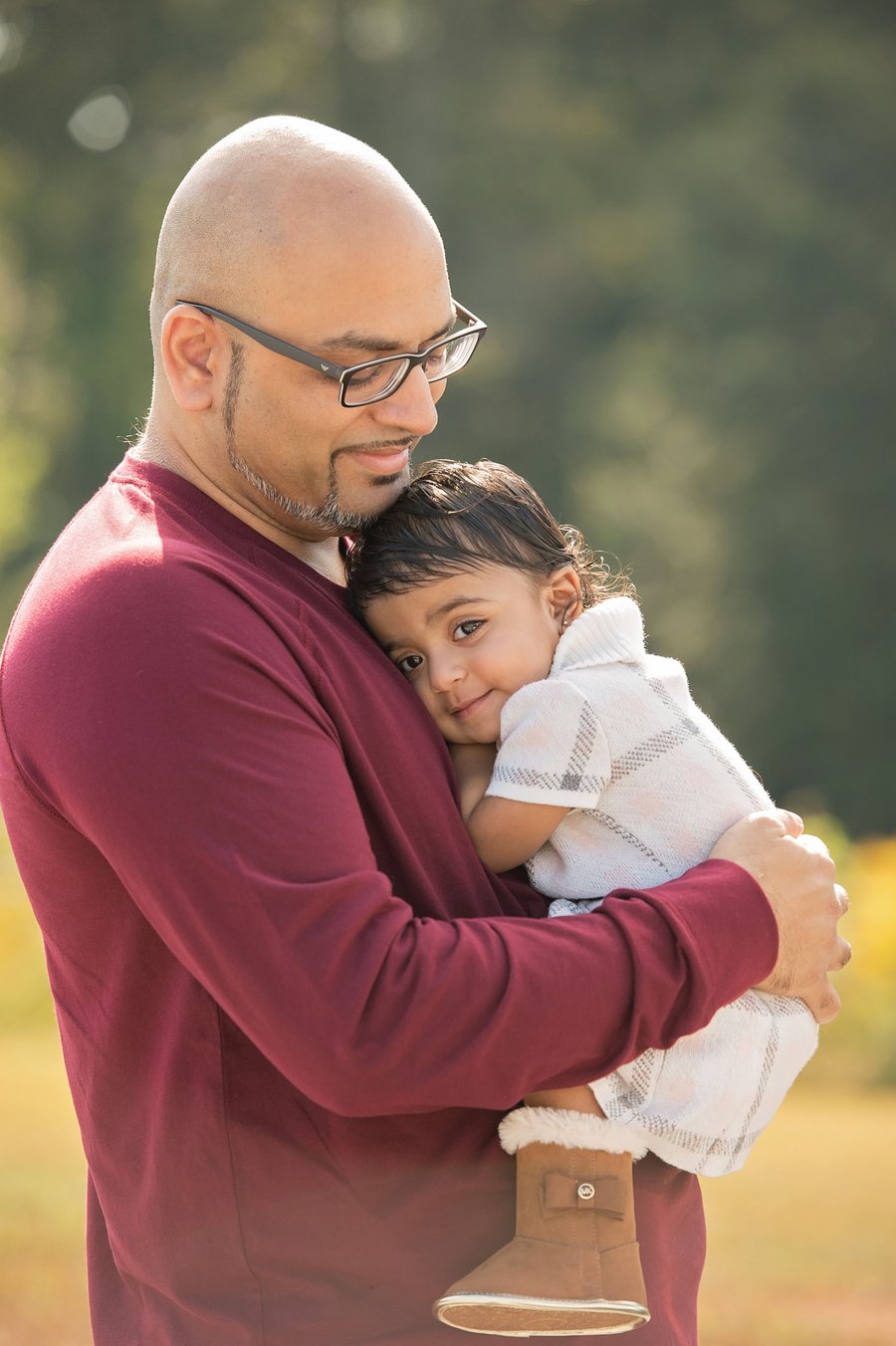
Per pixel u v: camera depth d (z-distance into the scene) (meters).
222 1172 2.43
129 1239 2.57
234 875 2.23
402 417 2.66
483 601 2.92
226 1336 2.46
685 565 30.61
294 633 2.48
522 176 36.25
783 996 2.70
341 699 2.51
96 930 2.52
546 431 34.94
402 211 2.62
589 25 37.41
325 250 2.55
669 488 31.02
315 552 3.00
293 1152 2.43
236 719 2.29
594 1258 2.49
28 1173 6.94
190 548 2.47
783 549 29.88
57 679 2.35
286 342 2.57
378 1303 2.47
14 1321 5.29
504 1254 2.47
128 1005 2.51
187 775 2.25
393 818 2.51
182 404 2.67
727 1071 2.62
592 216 35.66
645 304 35.44
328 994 2.21
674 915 2.41
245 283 2.58
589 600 3.11
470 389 34.94
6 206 36.28
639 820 2.77
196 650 2.31
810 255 31.36
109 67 36.91
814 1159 8.15
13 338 34.34
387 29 37.62
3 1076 9.41
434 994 2.24
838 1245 6.52
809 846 2.64
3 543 18.41
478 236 36.53
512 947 2.31
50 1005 12.64
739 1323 5.62
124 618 2.34
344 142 2.65
